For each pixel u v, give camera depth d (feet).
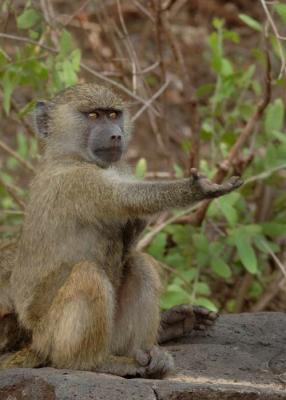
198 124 71.05
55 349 42.78
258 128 71.15
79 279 42.27
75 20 90.33
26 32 80.23
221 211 66.03
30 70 61.46
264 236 71.00
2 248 51.11
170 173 71.67
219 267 64.44
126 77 74.74
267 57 61.00
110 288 43.21
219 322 51.88
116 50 75.15
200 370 44.32
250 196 75.46
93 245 45.42
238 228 63.10
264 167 68.03
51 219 45.03
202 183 41.01
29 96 85.25
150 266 46.73
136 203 43.04
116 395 37.22
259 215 73.26
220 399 38.14
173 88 95.35
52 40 65.00
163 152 74.08
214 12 107.04
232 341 49.52
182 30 103.86
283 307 74.64
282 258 75.41
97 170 45.29
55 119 48.91
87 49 89.61
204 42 102.83
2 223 76.07
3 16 75.87
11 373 39.68
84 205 44.52
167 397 37.65
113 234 45.96
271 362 45.88
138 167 62.69
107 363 43.04
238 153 65.31
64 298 42.42
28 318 45.01
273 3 59.11
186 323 49.37
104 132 48.24
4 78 60.90
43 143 49.80
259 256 73.46
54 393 37.45
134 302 46.34
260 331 50.80
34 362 44.06
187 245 66.74
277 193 77.25
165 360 42.98
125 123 50.37
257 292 72.90
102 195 44.11
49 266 45.03
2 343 47.39
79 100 48.75
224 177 62.69
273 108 66.90
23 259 46.03
